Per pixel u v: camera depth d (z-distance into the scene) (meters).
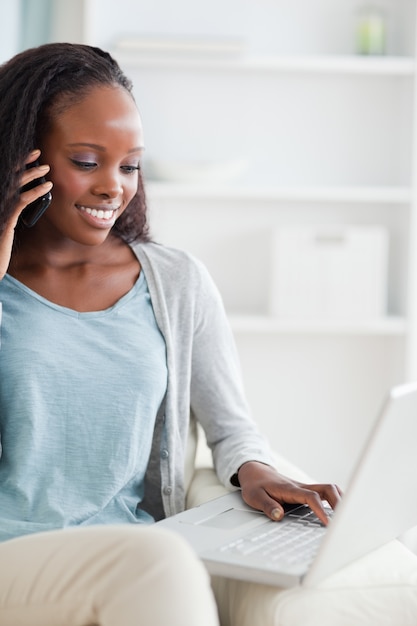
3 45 3.29
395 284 3.68
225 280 3.71
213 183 3.52
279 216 3.70
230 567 1.45
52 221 1.76
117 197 1.74
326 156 3.69
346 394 3.79
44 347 1.72
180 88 3.63
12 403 1.69
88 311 1.81
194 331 1.94
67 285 1.81
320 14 3.62
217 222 3.69
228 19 3.61
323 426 3.80
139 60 3.43
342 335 3.77
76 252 1.82
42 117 1.72
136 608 1.27
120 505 1.75
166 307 1.88
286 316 3.50
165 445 1.87
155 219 3.55
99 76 1.74
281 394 3.79
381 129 3.69
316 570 1.40
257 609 1.45
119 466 1.73
